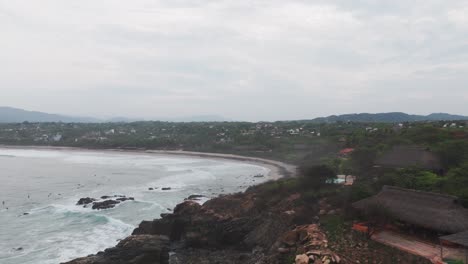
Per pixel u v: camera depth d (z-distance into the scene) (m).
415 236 34.75
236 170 122.62
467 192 38.12
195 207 58.44
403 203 37.19
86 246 50.44
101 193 85.69
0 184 98.75
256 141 178.38
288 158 137.25
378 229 36.66
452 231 31.34
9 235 54.81
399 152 62.12
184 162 148.75
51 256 46.84
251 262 42.69
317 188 55.06
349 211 41.53
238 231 51.47
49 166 137.88
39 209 70.19
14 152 197.75
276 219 49.50
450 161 56.22
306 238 37.31
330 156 101.69
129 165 139.75
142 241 45.62
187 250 50.50
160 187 92.44
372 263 30.58
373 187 48.25
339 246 33.94
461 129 85.56
